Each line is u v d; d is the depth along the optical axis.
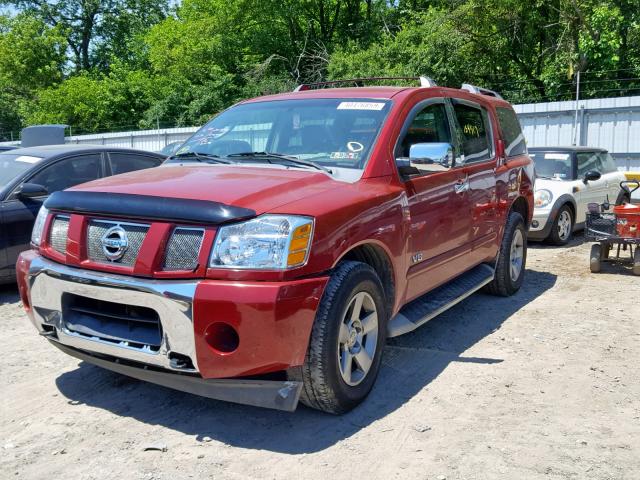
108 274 3.38
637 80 21.02
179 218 3.25
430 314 4.69
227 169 4.13
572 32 21.09
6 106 43.78
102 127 37.41
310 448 3.34
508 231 6.37
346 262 3.65
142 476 3.07
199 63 32.88
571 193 10.01
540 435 3.49
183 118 31.83
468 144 5.53
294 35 33.69
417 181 4.46
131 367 3.47
